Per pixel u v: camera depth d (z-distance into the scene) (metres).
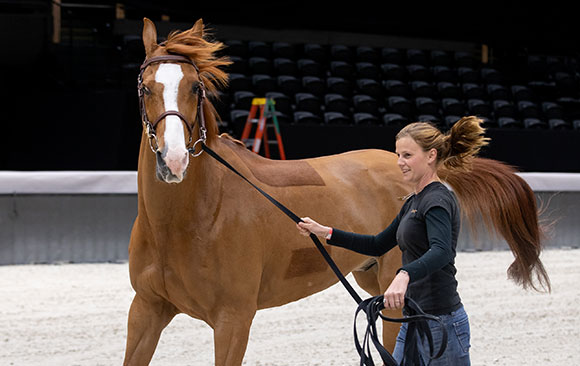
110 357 6.23
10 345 6.52
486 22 22.39
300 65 19.98
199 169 4.27
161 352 6.42
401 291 3.23
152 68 4.04
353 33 22.80
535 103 21.03
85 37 19.05
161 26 20.38
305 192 4.95
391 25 21.84
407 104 18.34
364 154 5.81
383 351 3.48
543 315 7.95
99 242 10.97
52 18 18.44
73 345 6.56
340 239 4.01
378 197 5.51
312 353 6.45
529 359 6.35
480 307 8.27
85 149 14.51
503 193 5.07
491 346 6.75
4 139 14.72
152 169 4.10
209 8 20.16
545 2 22.53
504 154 15.55
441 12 22.08
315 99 17.38
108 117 14.41
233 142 4.89
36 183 10.66
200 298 4.29
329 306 8.31
